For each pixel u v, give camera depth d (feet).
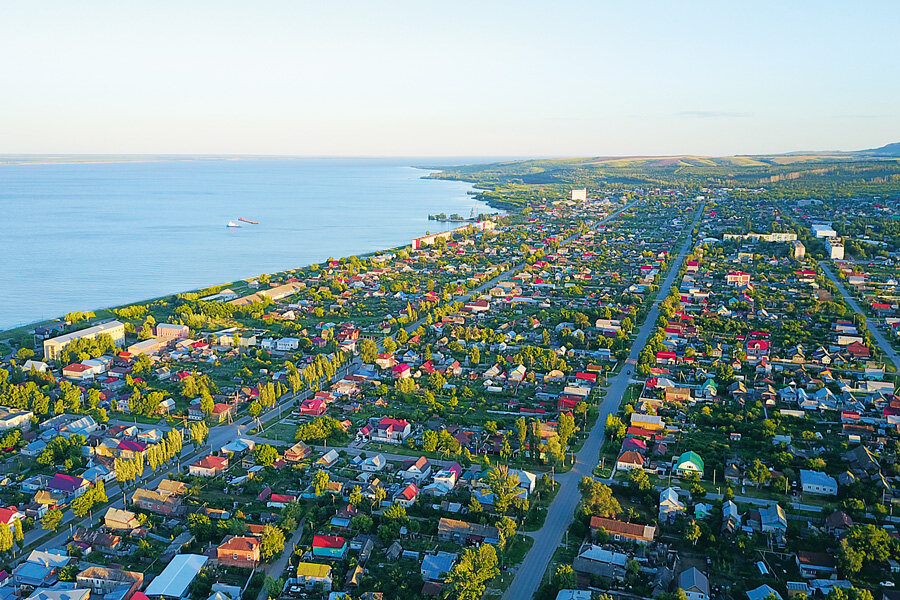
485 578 577.84
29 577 588.91
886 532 633.61
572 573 580.30
